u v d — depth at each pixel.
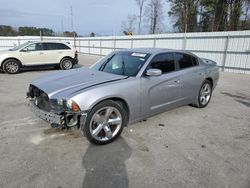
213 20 32.00
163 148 3.35
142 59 4.07
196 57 5.20
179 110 5.21
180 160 3.03
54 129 3.92
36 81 3.81
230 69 13.52
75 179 2.58
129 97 3.57
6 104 5.38
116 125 3.56
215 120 4.62
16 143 3.40
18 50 10.59
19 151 3.16
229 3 29.73
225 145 3.51
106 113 3.38
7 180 2.53
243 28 29.38
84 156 3.07
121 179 2.61
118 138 3.63
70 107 3.04
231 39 13.18
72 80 3.63
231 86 8.74
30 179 2.56
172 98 4.43
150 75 3.76
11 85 7.72
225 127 4.25
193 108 5.41
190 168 2.85
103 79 3.62
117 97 3.42
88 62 17.36
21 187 2.42
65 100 3.05
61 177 2.61
